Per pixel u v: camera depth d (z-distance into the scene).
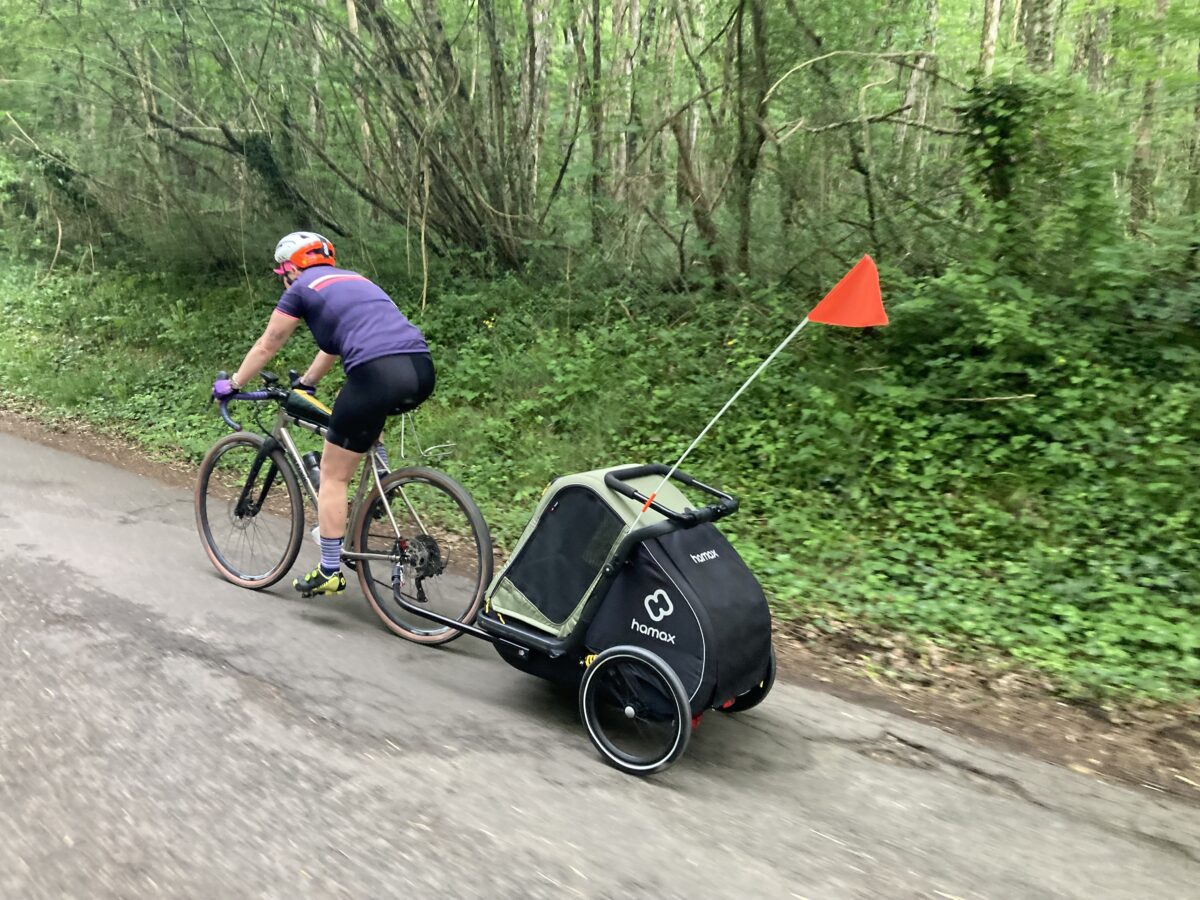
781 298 8.95
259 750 3.07
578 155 12.91
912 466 6.72
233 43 12.25
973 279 7.39
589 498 3.36
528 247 12.00
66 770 2.86
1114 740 3.66
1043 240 7.52
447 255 12.68
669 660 3.13
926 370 7.58
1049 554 5.44
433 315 11.09
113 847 2.48
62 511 5.95
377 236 13.25
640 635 3.21
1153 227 7.53
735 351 8.48
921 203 8.54
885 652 4.52
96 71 13.92
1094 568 5.26
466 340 10.51
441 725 3.37
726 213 9.85
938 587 5.29
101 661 3.67
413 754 3.12
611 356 9.17
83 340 12.63
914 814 2.98
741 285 9.38
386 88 11.56
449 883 2.42
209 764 2.95
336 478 4.26
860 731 3.62
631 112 11.10
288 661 3.84
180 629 4.08
